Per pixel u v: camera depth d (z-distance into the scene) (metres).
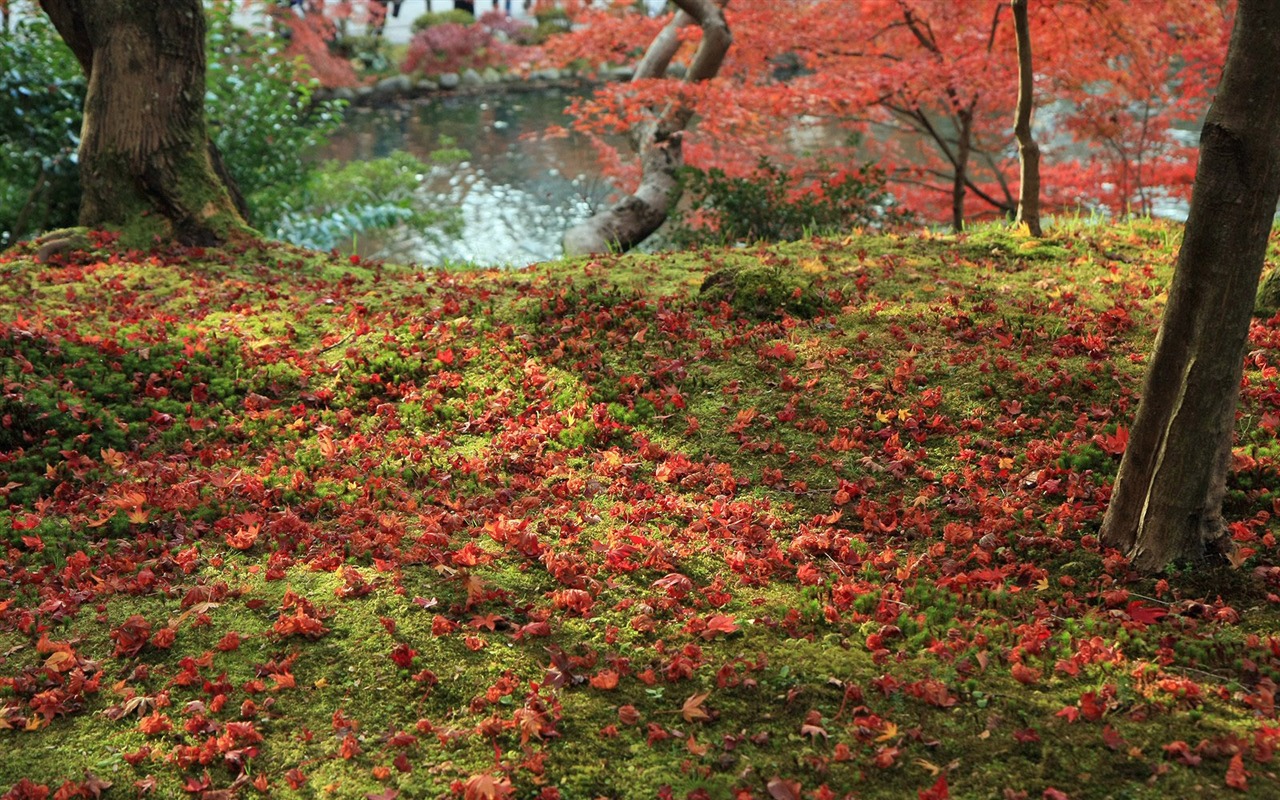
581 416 5.45
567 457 5.10
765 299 6.48
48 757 3.18
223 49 12.55
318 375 6.10
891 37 11.05
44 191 11.73
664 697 3.34
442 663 3.51
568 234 10.94
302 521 4.58
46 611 3.90
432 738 3.20
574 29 27.33
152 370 6.06
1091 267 6.88
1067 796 2.86
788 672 3.41
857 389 5.46
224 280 7.77
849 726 3.17
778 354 5.82
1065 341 5.68
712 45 10.89
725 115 9.78
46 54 11.29
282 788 3.03
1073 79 10.31
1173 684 3.24
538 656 3.55
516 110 24.55
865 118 11.12
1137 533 3.97
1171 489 3.83
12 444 5.29
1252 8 3.28
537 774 3.03
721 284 6.66
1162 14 9.41
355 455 5.25
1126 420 4.94
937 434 5.05
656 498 4.69
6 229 11.74
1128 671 3.37
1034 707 3.21
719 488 4.75
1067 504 4.35
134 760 3.13
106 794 3.04
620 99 10.05
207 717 3.30
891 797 2.91
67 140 11.41
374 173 16.41
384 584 3.99
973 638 3.59
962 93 10.11
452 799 2.96
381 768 3.05
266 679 3.48
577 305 6.66
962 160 11.14
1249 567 3.85
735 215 9.43
